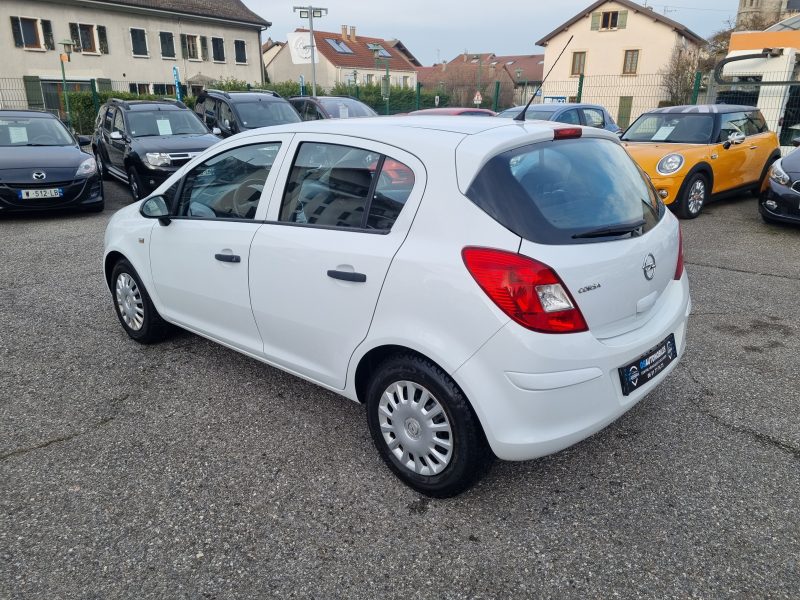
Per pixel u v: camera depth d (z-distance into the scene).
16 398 3.66
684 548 2.41
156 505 2.71
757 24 45.19
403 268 2.51
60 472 2.95
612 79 23.78
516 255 2.28
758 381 3.79
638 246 2.64
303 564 2.36
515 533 2.51
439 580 2.28
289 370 3.25
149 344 4.41
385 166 2.71
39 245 7.38
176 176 3.83
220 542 2.48
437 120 2.94
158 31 37.50
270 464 3.00
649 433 3.22
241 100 12.34
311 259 2.87
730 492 2.74
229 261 3.33
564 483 2.83
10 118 9.75
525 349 2.27
